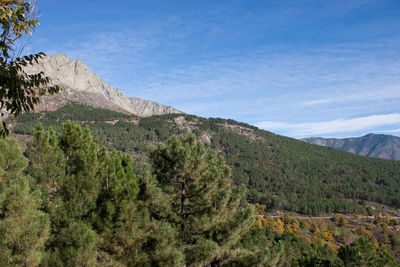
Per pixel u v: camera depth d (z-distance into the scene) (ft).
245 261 41.45
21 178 23.65
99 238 30.19
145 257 32.60
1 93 12.82
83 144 36.55
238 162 558.15
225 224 41.52
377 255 40.50
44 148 32.58
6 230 21.44
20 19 13.37
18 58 13.30
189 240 40.45
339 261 43.32
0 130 13.30
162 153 41.50
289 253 90.84
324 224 297.74
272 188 455.63
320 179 535.60
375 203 457.27
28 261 22.40
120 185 33.37
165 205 39.83
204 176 41.04
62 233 27.76
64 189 31.68
